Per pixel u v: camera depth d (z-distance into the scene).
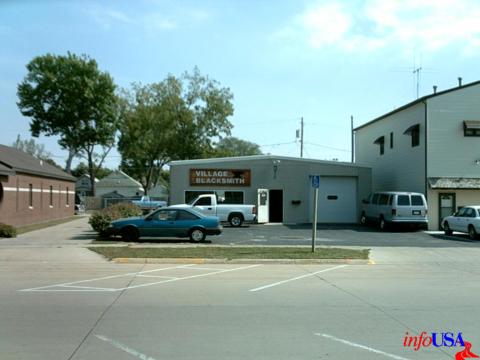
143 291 10.01
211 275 12.42
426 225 26.86
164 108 60.09
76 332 6.77
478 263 15.30
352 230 26.69
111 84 56.31
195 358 5.67
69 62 54.50
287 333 6.79
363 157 39.88
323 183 32.19
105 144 58.28
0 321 7.38
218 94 61.31
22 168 29.59
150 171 63.59
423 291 10.25
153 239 20.94
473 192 27.50
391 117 33.22
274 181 31.66
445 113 27.62
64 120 54.81
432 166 27.44
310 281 11.54
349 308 8.47
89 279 11.59
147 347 6.09
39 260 15.02
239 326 7.16
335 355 5.82
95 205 60.09
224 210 28.39
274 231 25.61
